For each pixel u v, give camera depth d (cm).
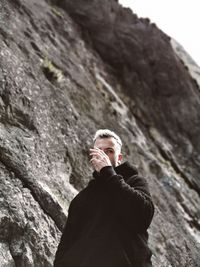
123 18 1426
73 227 313
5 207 462
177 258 741
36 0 1092
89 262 283
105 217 298
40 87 701
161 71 1420
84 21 1316
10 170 510
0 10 816
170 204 896
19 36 798
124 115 1102
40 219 489
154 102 1357
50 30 1017
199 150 1370
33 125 617
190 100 1455
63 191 576
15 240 452
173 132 1342
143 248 294
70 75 918
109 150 330
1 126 564
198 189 1166
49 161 601
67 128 703
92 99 941
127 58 1355
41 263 456
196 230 917
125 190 293
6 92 604
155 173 979
